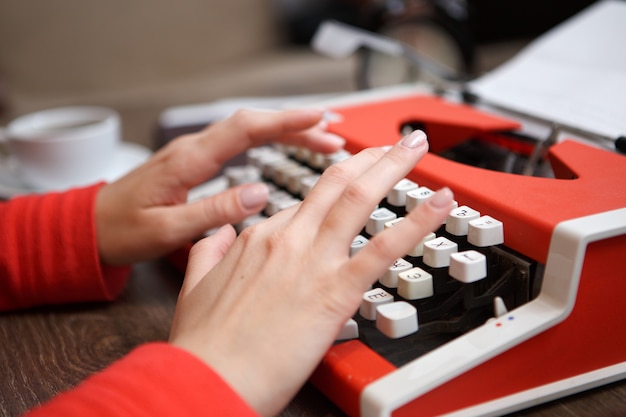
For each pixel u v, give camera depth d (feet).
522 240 1.07
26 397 1.14
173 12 4.87
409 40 2.88
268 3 5.09
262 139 1.41
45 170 1.82
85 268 1.37
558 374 1.06
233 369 0.94
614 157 1.28
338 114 1.69
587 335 1.06
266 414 0.95
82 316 1.38
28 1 4.45
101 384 0.90
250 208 1.37
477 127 1.58
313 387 1.11
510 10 4.11
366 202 1.02
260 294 0.99
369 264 0.99
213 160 1.40
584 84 1.59
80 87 4.67
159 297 1.43
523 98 1.65
